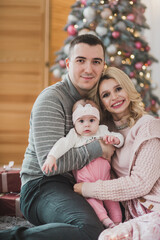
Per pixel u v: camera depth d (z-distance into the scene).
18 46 4.59
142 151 1.52
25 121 4.57
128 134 1.64
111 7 3.28
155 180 1.49
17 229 1.32
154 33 4.75
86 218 1.37
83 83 1.75
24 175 1.67
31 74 4.61
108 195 1.49
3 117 4.56
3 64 4.57
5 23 4.55
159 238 1.28
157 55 4.73
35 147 1.60
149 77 3.60
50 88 1.72
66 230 1.32
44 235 1.29
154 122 1.58
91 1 3.31
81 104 1.72
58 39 4.75
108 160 1.68
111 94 1.69
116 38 3.26
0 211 2.18
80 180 1.62
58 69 3.52
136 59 3.44
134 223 1.35
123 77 1.69
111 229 1.35
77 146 1.62
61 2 4.75
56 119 1.62
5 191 2.31
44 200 1.52
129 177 1.51
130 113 1.72
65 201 1.46
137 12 3.48
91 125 1.66
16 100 4.58
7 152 4.52
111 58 3.22
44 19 4.64
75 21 3.43
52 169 1.54
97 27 3.20
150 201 1.49
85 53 1.71
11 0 4.54
